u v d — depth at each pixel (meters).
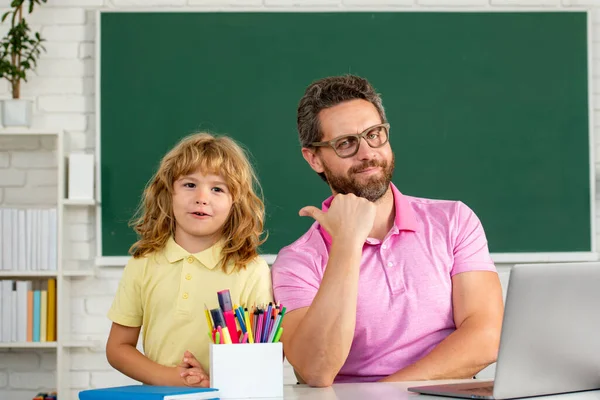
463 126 3.44
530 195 3.44
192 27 3.43
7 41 3.40
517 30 3.46
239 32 3.44
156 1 3.45
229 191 1.93
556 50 3.47
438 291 1.83
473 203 3.43
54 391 3.35
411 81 3.45
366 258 1.86
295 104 3.43
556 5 3.48
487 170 3.44
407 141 3.43
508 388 1.24
